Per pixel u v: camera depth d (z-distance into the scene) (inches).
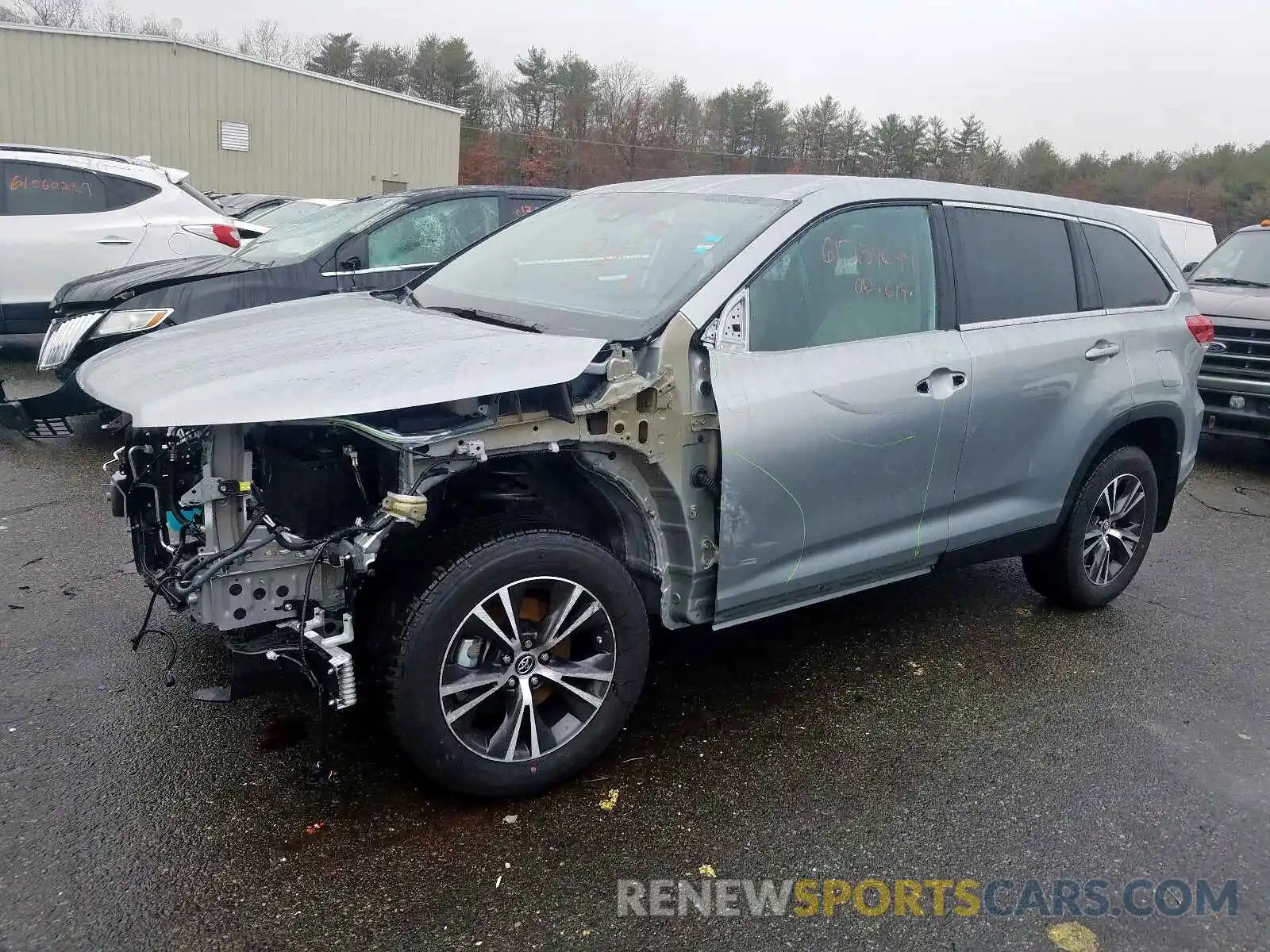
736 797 126.3
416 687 111.9
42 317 362.0
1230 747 147.1
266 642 111.6
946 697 156.9
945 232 156.8
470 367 111.5
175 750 129.0
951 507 157.9
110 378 119.0
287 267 265.1
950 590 204.5
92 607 169.5
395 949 97.6
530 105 2175.2
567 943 99.7
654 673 159.8
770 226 136.5
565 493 133.3
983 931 105.1
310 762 127.7
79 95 978.7
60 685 143.0
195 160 1046.4
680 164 2102.6
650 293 133.2
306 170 1122.0
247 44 2383.1
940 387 149.6
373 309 150.1
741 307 130.0
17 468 250.1
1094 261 181.2
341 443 117.9
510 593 116.6
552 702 126.7
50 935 96.3
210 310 251.9
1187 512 279.7
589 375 120.8
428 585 112.1
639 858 113.5
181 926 98.7
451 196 291.1
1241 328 313.6
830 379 136.5
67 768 123.4
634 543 133.2
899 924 105.6
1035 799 130.1
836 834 120.2
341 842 112.8
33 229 356.2
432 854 111.7
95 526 209.8
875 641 176.9
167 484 117.6
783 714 148.3
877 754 138.7
